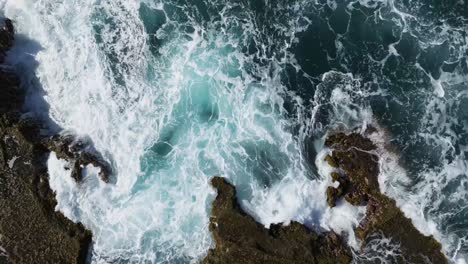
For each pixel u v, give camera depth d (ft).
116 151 66.08
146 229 63.00
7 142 67.72
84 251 63.26
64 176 65.77
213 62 67.36
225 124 65.51
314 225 60.59
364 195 60.59
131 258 62.28
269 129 64.49
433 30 65.51
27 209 65.57
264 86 65.82
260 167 63.46
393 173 60.90
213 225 61.72
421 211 59.16
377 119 63.00
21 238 64.75
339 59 66.03
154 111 66.54
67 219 64.59
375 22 66.90
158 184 64.49
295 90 65.41
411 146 61.72
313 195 61.21
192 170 64.44
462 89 63.10
